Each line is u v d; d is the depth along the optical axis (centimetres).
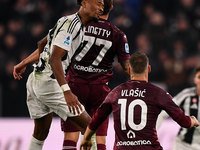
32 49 3706
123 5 3812
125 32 3725
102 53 1688
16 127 2430
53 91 1507
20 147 2248
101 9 1451
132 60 1385
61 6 3838
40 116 1608
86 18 1448
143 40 3722
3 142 2269
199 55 3794
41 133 1669
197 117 1800
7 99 3475
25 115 3469
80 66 1692
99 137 1727
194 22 4009
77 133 1700
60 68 1376
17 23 3831
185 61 3725
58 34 1410
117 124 1331
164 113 1711
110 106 1372
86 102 1730
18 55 3672
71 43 1426
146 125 1303
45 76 1512
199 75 1805
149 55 3678
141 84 1354
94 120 1370
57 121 2647
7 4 3906
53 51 1388
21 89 3472
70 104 1372
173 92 3622
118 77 3453
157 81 3644
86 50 1672
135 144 1295
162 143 2259
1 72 3541
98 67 1702
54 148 2239
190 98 1816
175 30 3888
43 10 3859
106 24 1688
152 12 3978
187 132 1820
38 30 3744
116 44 1706
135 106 1318
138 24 3872
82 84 1698
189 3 4094
